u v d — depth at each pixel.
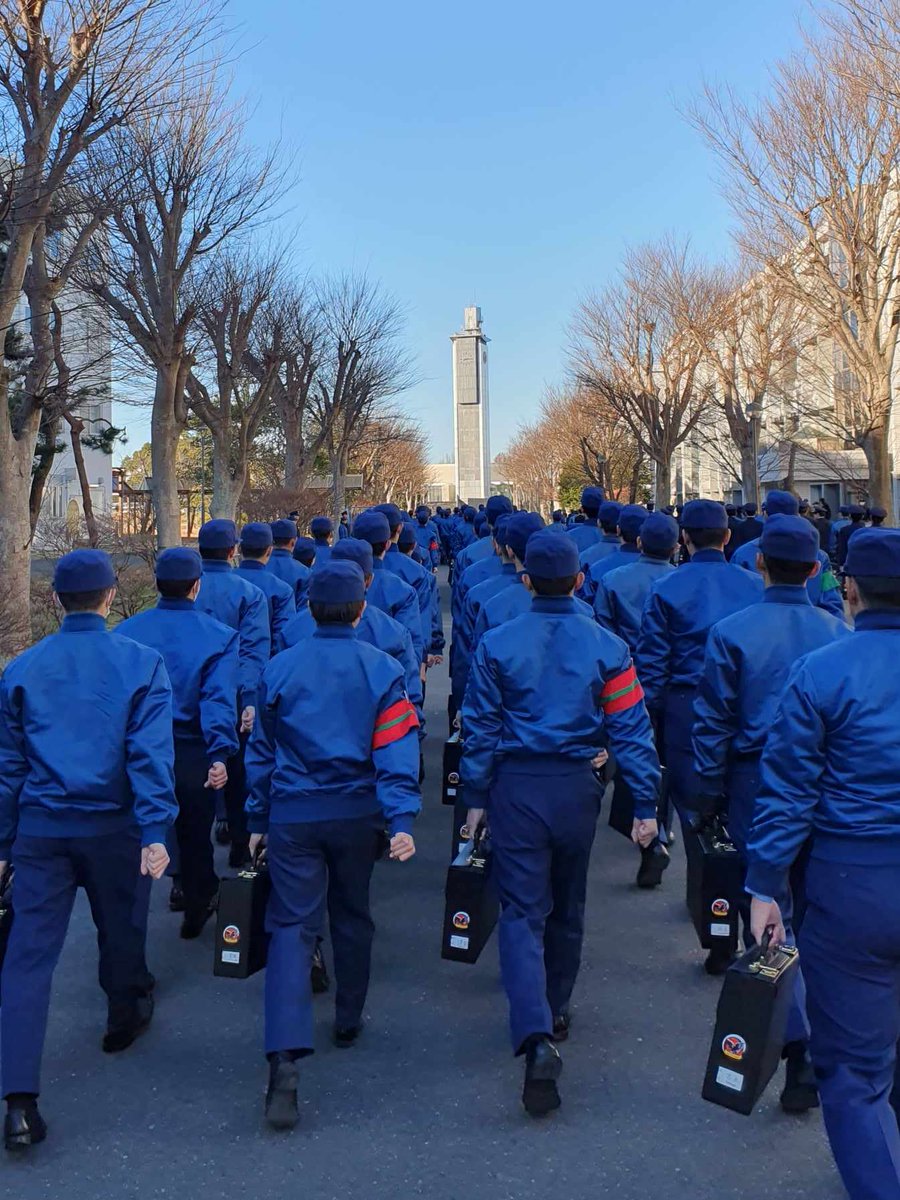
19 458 10.80
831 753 2.74
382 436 47.19
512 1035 3.55
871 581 2.79
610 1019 4.29
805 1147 3.36
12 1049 3.42
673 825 7.17
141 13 9.89
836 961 2.69
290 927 3.69
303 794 3.73
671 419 30.84
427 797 8.00
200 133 15.33
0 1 9.15
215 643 4.89
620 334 31.17
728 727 3.92
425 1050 4.06
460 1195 3.13
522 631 3.81
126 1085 3.84
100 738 3.59
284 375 28.83
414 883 6.05
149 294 16.12
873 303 18.67
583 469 45.56
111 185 12.66
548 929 4.02
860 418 20.66
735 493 45.22
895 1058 2.76
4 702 3.61
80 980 4.82
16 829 3.63
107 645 3.70
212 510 21.72
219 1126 3.54
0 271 11.38
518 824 3.72
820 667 2.77
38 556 15.06
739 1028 2.84
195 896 5.20
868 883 2.64
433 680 13.43
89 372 14.64
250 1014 4.43
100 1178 3.26
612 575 6.31
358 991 4.06
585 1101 3.65
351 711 3.74
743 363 27.92
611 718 3.82
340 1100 3.69
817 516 20.11
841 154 17.66
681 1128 3.47
